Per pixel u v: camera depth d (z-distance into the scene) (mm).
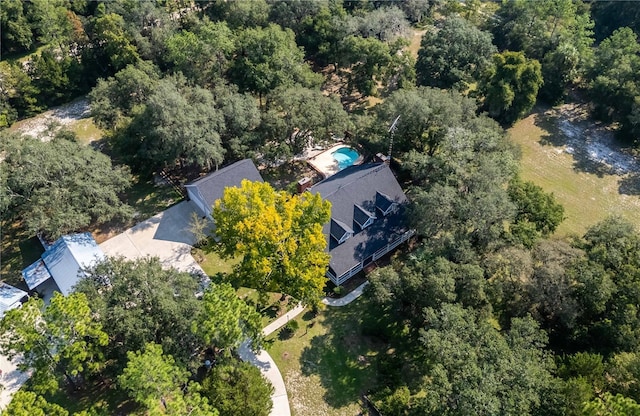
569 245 45781
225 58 72000
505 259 43375
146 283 37938
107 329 36750
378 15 78625
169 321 37469
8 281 49594
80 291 37906
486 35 74812
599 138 72312
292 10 82125
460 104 59656
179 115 55469
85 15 92125
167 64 77938
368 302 48062
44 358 34344
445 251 44375
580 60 76625
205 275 49906
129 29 76250
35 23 88000
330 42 79938
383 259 52312
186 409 32188
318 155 64875
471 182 48656
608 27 90438
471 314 39844
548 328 44906
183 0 89875
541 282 41750
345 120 59562
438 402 34062
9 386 40406
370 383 41719
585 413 32688
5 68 74188
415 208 48594
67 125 72312
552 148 70625
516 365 34719
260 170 62812
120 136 59344
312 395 40688
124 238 53500
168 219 55969
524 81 70375
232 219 42219
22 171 49688
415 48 88812
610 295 40938
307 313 46906
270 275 43188
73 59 78812
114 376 38219
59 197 49125
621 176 66000
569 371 37812
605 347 41906
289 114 59156
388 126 59031
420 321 43781
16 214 52031
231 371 36969
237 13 80188
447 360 35781
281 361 42875
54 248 49250
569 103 79250
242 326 37938
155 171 61969
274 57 67000
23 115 74188
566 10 78812
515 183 53562
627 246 45188
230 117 59031
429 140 60469
